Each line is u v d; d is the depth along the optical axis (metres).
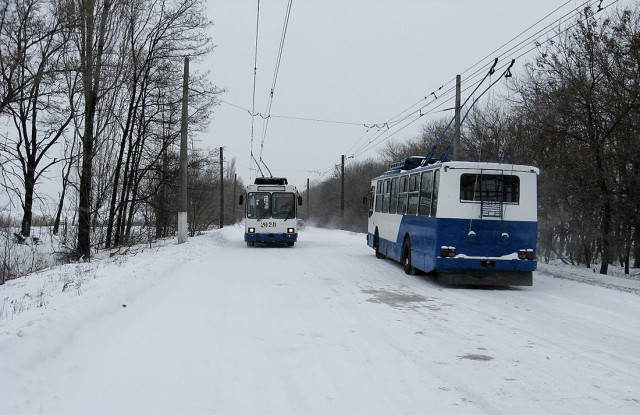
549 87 16.98
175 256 15.53
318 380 5.22
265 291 10.77
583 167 15.62
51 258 20.86
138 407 4.45
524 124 18.30
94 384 4.96
